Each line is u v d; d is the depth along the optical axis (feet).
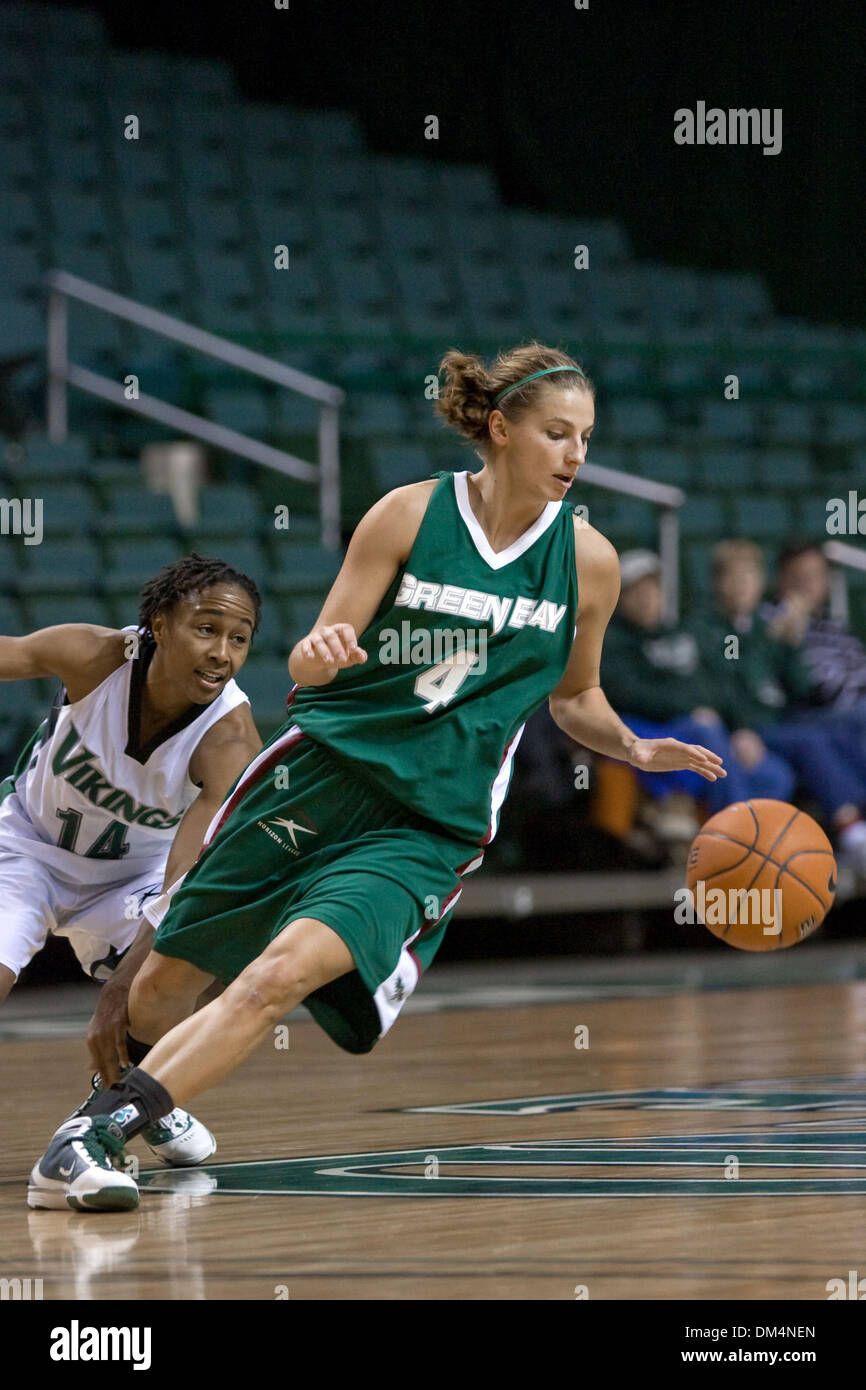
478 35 64.49
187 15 63.10
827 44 66.39
